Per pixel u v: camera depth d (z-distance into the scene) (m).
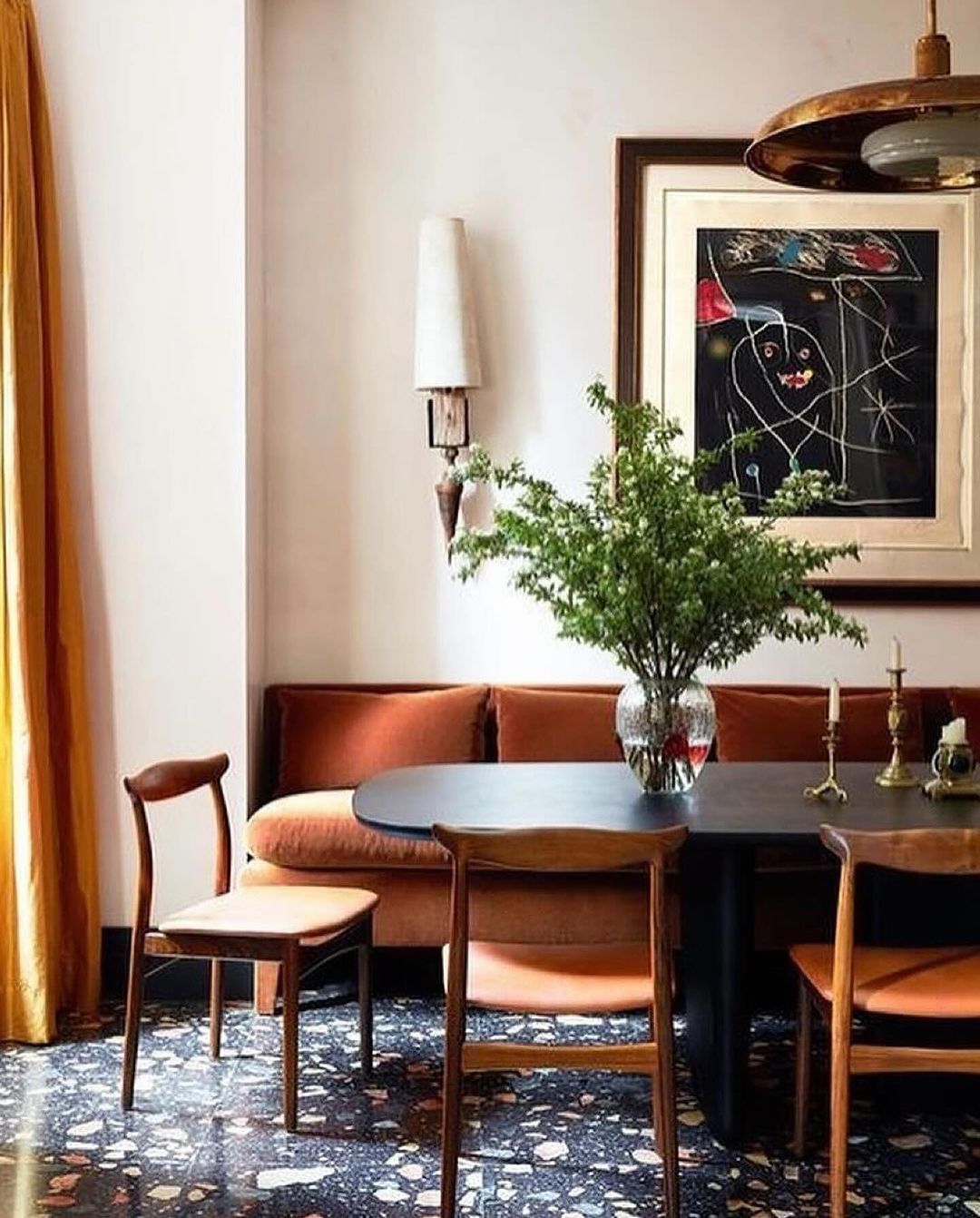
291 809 4.51
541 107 5.14
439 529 5.20
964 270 5.12
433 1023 4.41
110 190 4.68
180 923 3.64
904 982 3.17
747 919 3.47
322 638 5.21
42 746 4.36
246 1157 3.40
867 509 5.16
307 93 5.14
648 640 3.53
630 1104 3.76
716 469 5.15
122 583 4.72
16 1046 4.21
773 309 5.14
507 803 3.48
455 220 5.04
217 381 4.71
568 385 5.19
